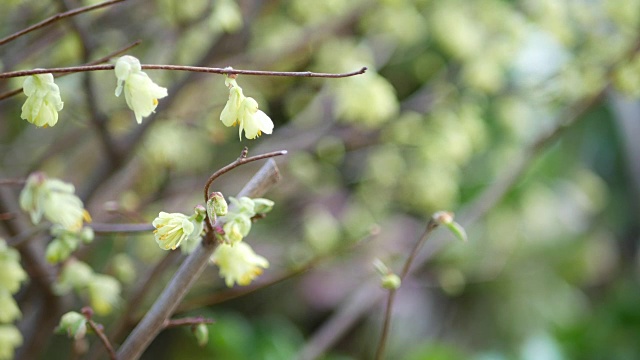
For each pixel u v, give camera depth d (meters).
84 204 0.82
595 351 1.30
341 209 1.30
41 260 0.71
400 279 0.65
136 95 0.57
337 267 1.16
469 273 1.48
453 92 1.13
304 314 1.57
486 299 1.64
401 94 1.40
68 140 1.02
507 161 1.22
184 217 0.58
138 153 0.94
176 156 0.99
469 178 1.40
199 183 0.99
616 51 0.97
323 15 1.04
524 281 1.64
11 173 1.01
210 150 1.18
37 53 0.82
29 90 0.58
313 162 1.15
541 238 1.56
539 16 1.02
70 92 0.84
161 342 1.52
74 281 0.69
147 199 0.92
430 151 1.07
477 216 0.97
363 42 1.19
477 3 1.06
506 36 1.05
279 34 1.05
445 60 1.33
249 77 1.02
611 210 1.62
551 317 1.59
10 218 0.68
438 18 1.04
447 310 1.64
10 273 0.65
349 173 1.39
